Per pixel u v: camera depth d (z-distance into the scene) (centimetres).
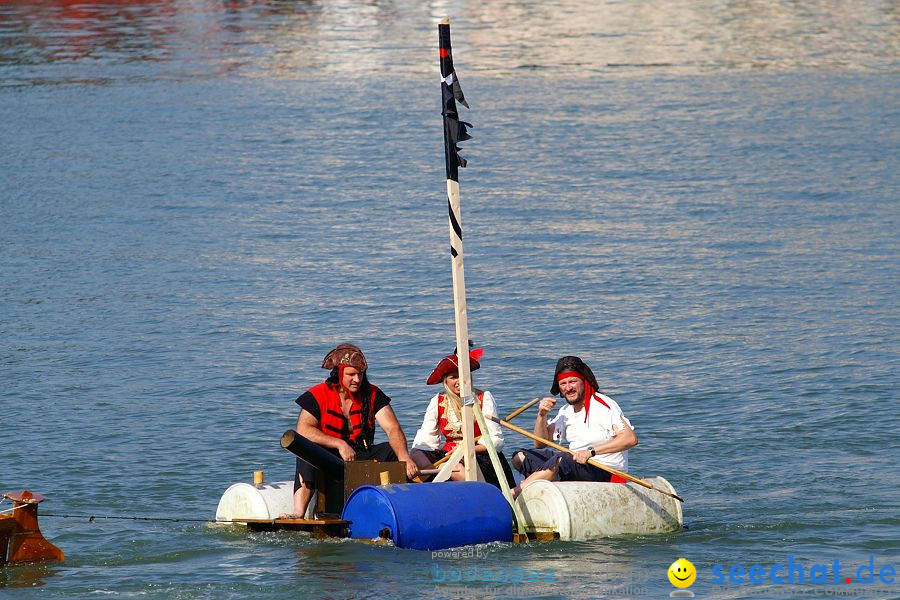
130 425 4828
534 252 8031
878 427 4666
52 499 3962
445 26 3659
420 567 3159
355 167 10950
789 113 13150
